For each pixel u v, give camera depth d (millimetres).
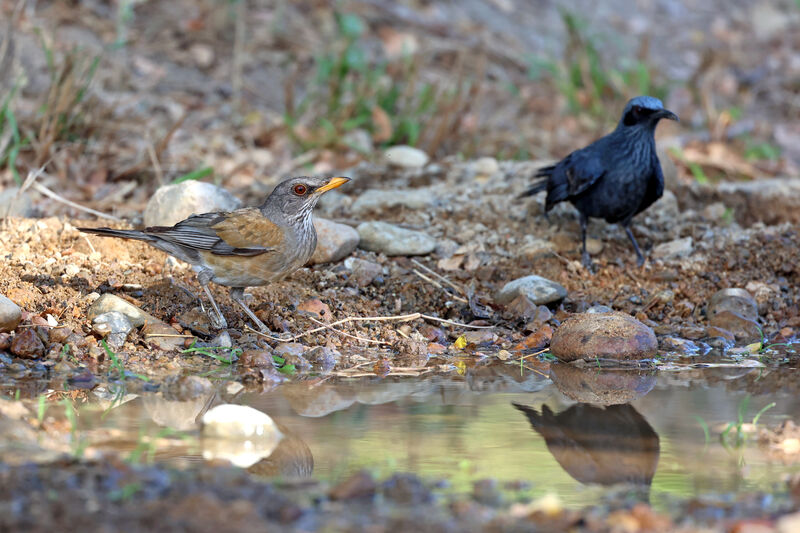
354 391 9391
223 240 10562
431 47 22516
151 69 19500
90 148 16125
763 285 13172
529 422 8383
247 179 16172
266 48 21188
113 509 5918
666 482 6934
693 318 12570
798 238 14086
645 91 21500
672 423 8430
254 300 11688
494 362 10758
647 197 13445
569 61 22750
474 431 8094
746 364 10805
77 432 7672
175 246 10695
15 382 9297
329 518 5969
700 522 6102
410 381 9844
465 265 13367
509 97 21641
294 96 20062
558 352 10883
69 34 19625
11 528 5641
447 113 18078
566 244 13977
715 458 7477
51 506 5941
